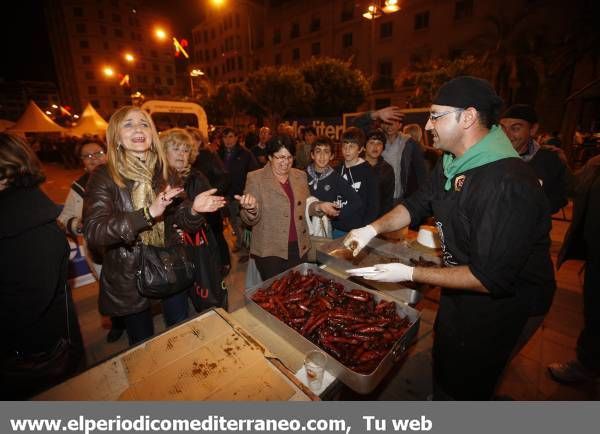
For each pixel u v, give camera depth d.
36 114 10.20
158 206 1.48
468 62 16.81
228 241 5.40
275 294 1.69
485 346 1.40
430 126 1.35
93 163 2.74
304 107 19.33
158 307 3.30
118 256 1.75
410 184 4.25
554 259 4.17
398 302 1.53
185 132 2.48
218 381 1.11
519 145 2.55
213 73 45.53
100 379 1.12
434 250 2.27
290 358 1.35
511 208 1.14
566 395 2.12
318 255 2.20
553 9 16.61
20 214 1.34
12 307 1.39
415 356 2.50
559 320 2.88
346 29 28.00
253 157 4.98
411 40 24.11
